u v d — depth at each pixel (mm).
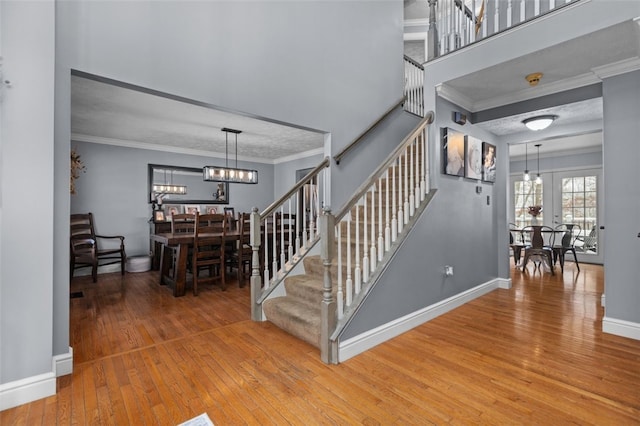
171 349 2500
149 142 5910
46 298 1856
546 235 7430
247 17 2986
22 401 1770
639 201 2666
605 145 2855
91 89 3330
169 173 6328
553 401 1803
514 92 3555
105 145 5598
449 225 3494
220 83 2793
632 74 2715
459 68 3135
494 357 2348
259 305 3131
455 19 3404
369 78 4160
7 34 1741
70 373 2102
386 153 4363
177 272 4012
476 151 3947
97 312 3400
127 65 2307
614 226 2795
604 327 2824
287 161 7684
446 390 1923
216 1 2793
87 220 5117
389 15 4496
